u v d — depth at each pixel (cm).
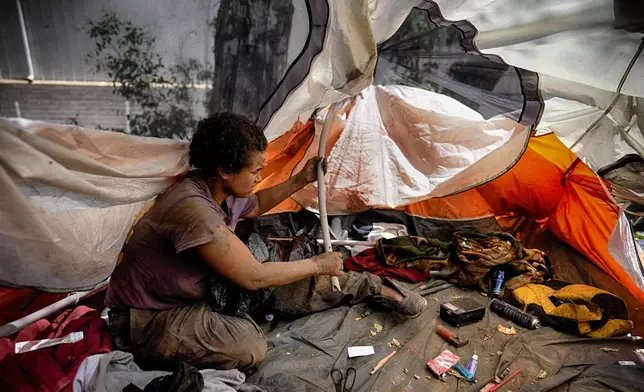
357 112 240
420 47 188
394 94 235
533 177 267
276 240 231
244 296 160
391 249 235
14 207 113
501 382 158
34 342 148
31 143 113
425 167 247
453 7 161
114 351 142
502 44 169
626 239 195
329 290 188
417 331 185
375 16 161
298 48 138
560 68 169
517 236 272
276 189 197
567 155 254
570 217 258
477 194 279
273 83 142
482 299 214
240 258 140
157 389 125
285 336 176
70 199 126
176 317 147
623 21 147
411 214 269
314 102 162
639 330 193
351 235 261
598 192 245
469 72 193
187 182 145
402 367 164
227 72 137
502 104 200
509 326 192
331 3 134
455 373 162
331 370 160
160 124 136
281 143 240
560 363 168
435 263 228
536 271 225
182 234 135
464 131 232
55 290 134
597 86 170
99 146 128
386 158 251
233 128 137
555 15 155
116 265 156
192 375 129
